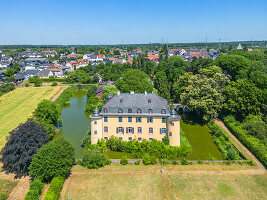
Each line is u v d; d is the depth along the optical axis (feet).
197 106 233.35
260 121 209.46
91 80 510.99
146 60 620.08
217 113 241.96
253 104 225.15
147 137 186.29
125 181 136.67
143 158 158.51
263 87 242.17
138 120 184.03
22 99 355.77
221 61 319.47
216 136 209.56
